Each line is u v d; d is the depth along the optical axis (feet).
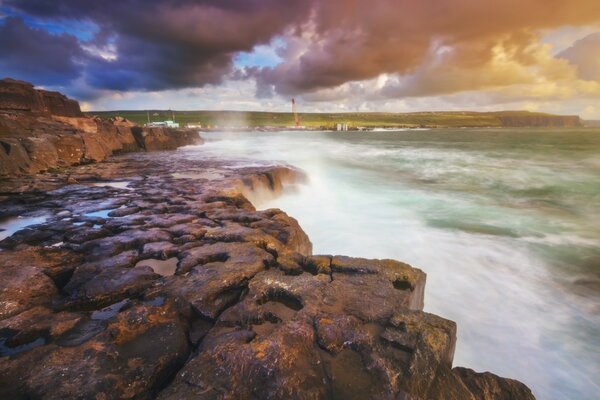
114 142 97.04
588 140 198.18
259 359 10.50
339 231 38.47
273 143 172.76
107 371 10.10
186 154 100.42
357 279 16.47
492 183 67.67
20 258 18.61
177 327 12.53
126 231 23.77
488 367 19.02
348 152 126.72
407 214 45.88
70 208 32.19
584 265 30.58
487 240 36.32
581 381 17.93
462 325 22.41
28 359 10.46
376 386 10.00
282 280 16.14
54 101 84.99
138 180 48.80
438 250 33.83
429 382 10.44
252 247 20.08
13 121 63.98
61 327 12.46
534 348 20.34
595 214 46.03
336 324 12.44
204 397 9.21
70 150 68.23
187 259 18.52
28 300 14.55
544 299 25.39
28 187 42.42
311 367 10.52
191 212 29.78
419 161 101.24
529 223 42.19
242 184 45.50
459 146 158.81
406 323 12.70
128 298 15.21
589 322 22.57
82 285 15.83
